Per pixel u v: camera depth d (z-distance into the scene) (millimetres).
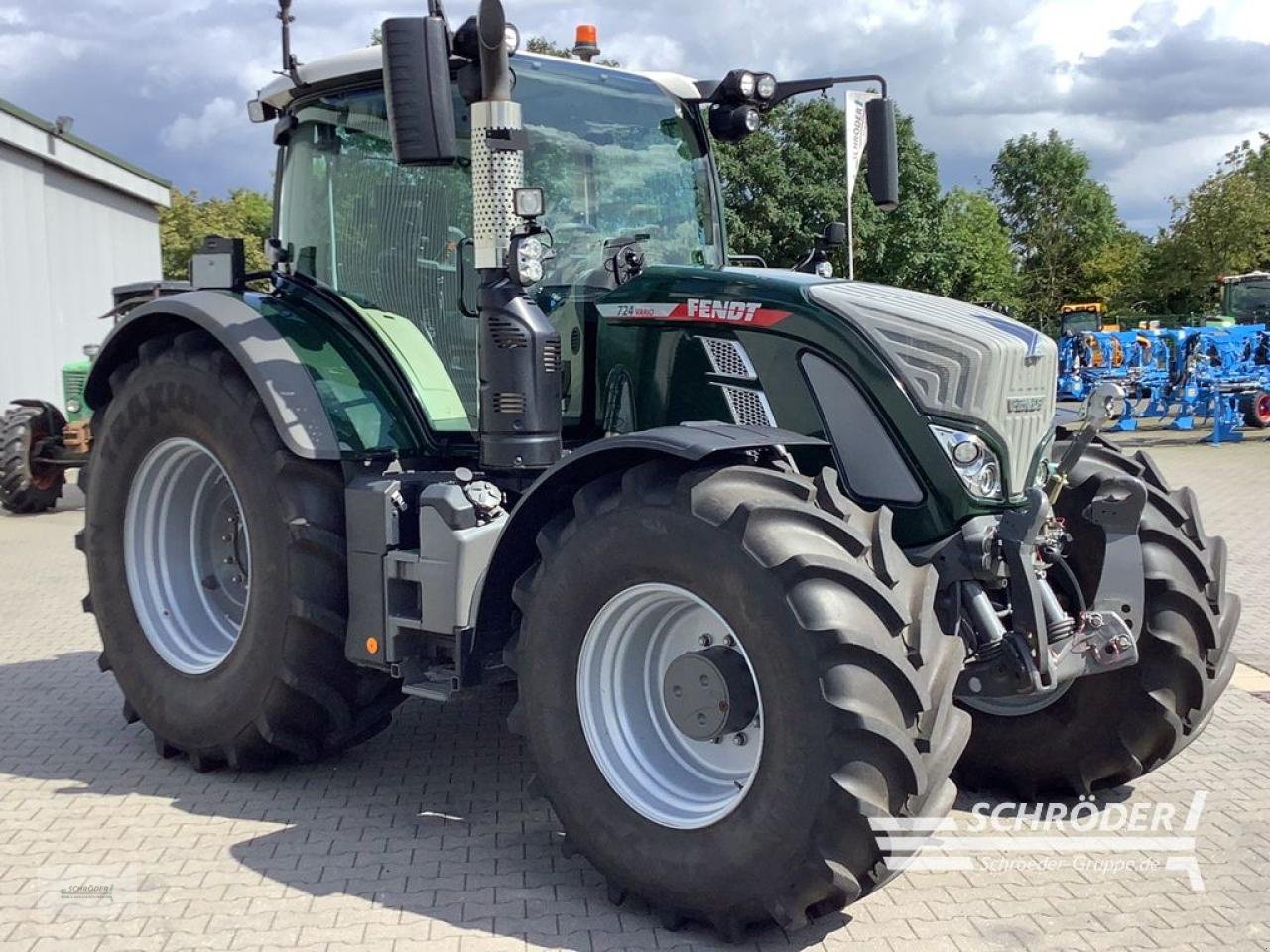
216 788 4199
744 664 3086
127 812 3965
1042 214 68750
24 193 16328
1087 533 3898
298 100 4684
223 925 3141
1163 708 3836
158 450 4496
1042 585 3443
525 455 3812
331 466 4113
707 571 3010
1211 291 46094
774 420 3697
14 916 3193
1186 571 3863
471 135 3854
